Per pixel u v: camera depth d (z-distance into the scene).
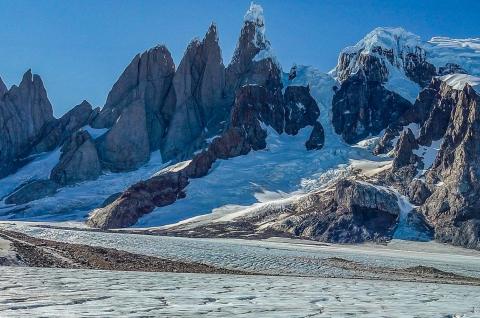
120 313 27.75
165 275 54.47
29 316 26.00
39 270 50.97
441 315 31.94
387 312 32.53
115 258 71.12
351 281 61.44
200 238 159.62
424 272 87.62
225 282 49.97
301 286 50.03
